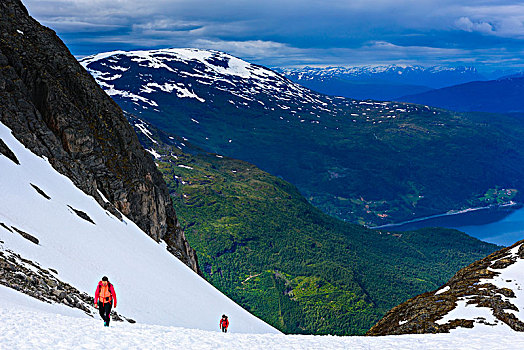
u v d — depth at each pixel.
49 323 28.80
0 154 60.53
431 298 64.75
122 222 80.88
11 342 23.47
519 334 45.69
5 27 84.62
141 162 99.75
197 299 69.94
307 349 33.69
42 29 92.50
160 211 100.38
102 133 91.31
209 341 32.22
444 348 35.34
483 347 35.66
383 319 68.31
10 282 34.47
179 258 96.69
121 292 51.09
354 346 35.88
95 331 29.31
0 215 47.03
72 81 89.69
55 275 42.06
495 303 55.06
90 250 56.03
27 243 45.03
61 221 57.72
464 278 69.56
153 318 49.94
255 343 33.75
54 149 75.81
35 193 58.94
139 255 70.06
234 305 89.94
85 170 79.81
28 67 82.25
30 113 75.12
